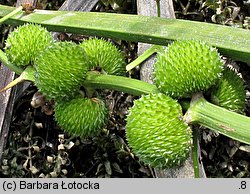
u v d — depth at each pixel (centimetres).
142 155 15
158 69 15
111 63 17
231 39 16
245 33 16
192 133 15
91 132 17
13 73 21
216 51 15
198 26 17
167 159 15
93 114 17
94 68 17
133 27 18
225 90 16
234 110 16
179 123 15
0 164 21
